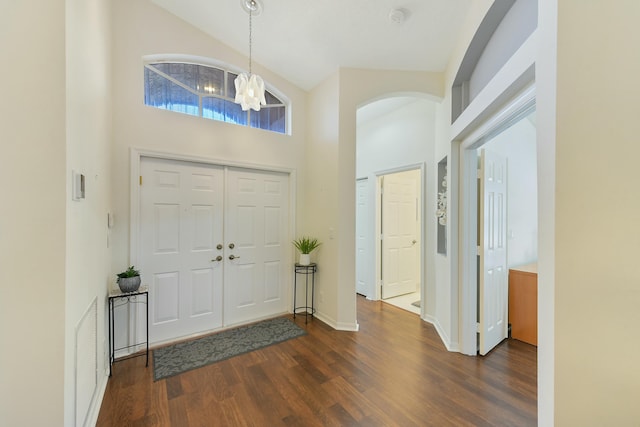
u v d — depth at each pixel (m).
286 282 3.52
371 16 2.30
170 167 2.70
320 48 2.79
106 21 2.09
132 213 2.45
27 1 1.08
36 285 1.08
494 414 1.71
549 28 1.04
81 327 1.39
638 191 0.93
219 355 2.41
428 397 1.86
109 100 2.23
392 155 3.83
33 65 1.08
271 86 3.37
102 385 1.89
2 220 1.04
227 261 3.06
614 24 0.94
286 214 3.52
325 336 2.83
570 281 0.99
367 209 4.30
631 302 0.94
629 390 0.94
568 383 0.99
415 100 3.49
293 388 1.95
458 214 2.59
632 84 0.93
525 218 3.33
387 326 3.13
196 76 2.92
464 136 2.46
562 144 1.00
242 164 3.12
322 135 3.32
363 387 1.97
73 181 1.25
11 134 1.05
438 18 2.22
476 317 2.53
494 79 1.68
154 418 1.65
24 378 1.07
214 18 2.66
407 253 4.56
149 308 2.57
